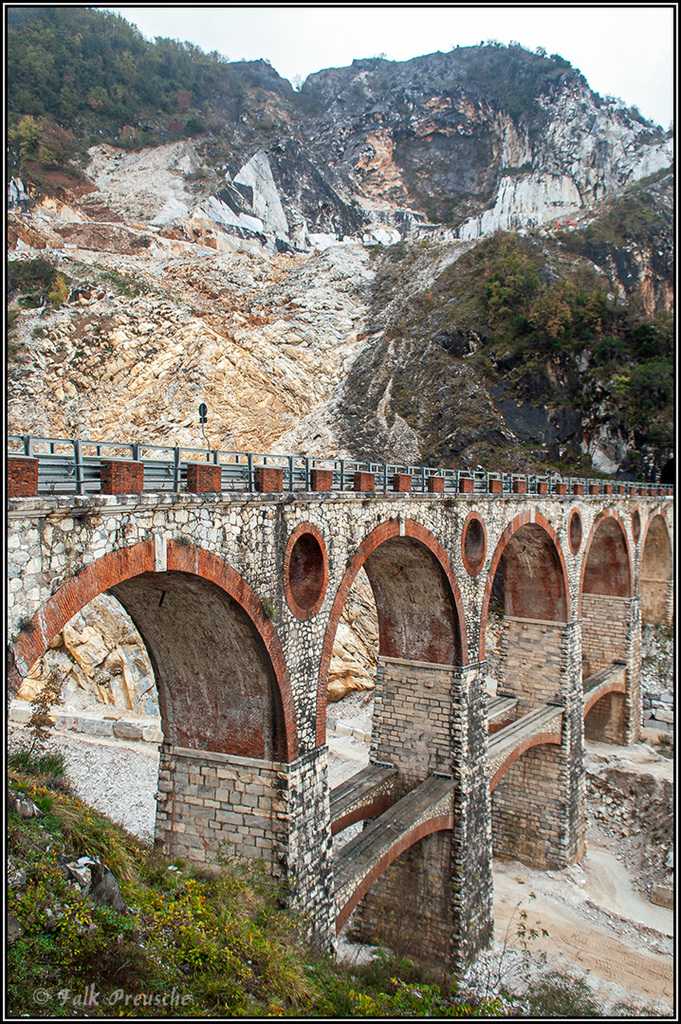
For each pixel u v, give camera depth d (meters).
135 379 68.75
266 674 16.84
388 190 138.12
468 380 68.06
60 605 10.90
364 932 26.84
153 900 13.98
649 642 55.47
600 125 124.94
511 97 136.12
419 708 27.17
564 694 35.62
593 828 39.47
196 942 13.27
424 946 25.80
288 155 125.25
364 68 159.12
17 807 13.27
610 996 25.03
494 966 26.23
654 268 86.62
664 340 67.25
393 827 22.53
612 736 47.22
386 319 83.62
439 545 25.19
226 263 90.69
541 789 35.38
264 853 17.28
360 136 142.88
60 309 71.88
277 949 14.62
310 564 18.95
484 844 27.83
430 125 140.38
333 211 126.19
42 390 66.75
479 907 26.95
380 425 70.19
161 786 18.55
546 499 34.06
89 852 13.63
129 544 12.36
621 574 47.34
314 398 76.94
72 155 105.25
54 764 21.00
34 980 10.02
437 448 64.31
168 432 66.38
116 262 84.94
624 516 45.62
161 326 72.25
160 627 17.05
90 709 44.69
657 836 36.84
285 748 17.12
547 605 36.34
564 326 67.44
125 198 100.81
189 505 13.69
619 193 104.50
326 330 83.88
